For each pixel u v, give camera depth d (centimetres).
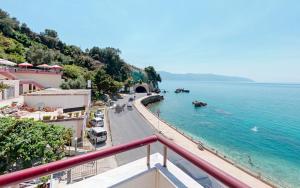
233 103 7862
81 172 1359
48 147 1180
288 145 3206
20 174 163
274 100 9475
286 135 3772
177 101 7912
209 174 196
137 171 278
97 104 4419
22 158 1056
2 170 1027
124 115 3731
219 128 4103
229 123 4550
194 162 213
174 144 251
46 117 1744
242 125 4419
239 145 3170
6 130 1081
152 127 3064
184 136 2795
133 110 4259
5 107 1920
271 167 2430
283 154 2845
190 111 5862
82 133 1909
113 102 5084
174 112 5662
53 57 5503
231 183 174
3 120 1152
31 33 6919
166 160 290
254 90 17562
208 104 7344
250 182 1683
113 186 249
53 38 7331
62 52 7269
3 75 2717
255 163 2522
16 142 1048
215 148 3000
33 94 2197
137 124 3167
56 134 1237
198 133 3728
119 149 235
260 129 4147
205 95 10856
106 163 1661
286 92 15900
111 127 2889
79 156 206
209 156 2169
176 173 276
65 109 2236
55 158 1155
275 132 3953
